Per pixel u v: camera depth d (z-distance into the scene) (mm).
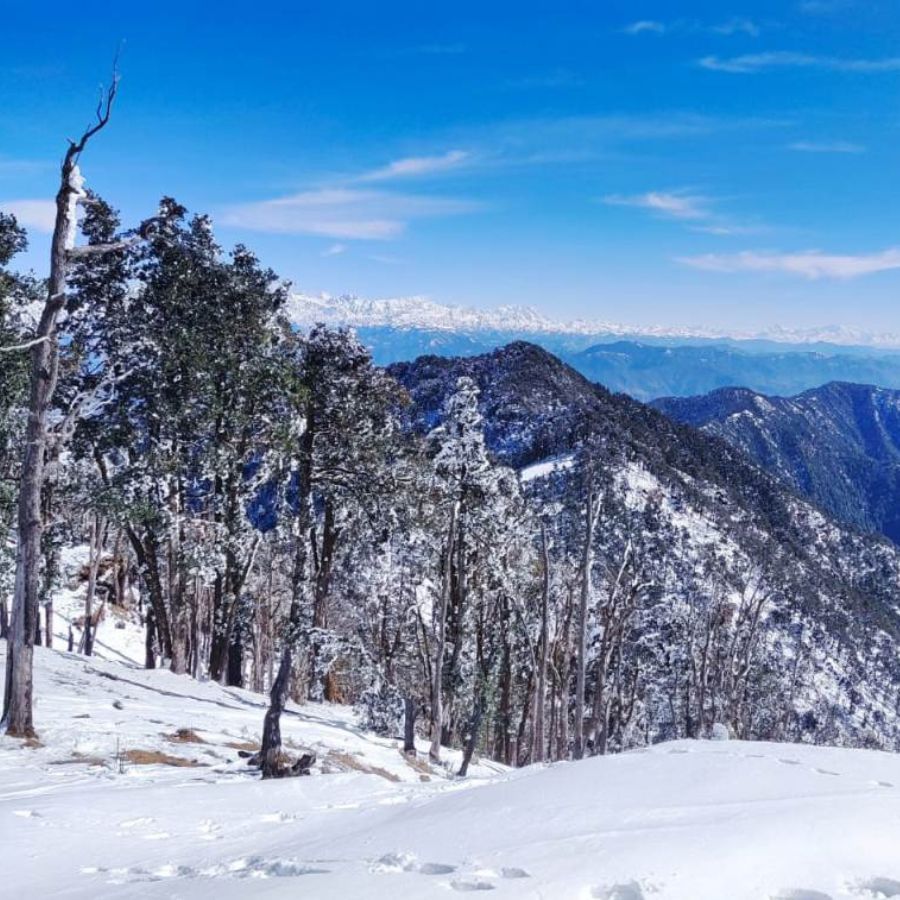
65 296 15234
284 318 28297
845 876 5266
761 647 46938
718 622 39531
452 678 28438
